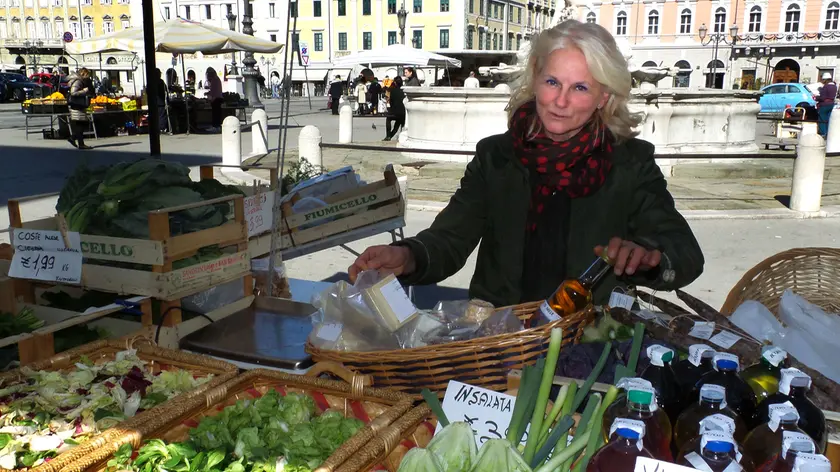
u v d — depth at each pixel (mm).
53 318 2928
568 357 2121
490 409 2006
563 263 2568
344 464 1829
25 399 2180
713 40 60000
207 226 2932
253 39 19484
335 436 2064
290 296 3639
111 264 2832
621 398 1711
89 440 1906
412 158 13656
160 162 3008
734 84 56938
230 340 2766
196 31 18562
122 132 19328
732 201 9938
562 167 2471
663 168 12531
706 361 1781
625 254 2223
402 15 34250
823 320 2418
